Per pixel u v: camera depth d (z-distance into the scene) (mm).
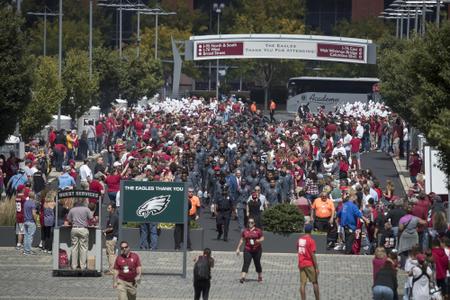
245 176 84375
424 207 63938
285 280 59531
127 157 90625
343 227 68125
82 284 57125
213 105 167250
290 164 84438
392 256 47594
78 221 58969
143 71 173500
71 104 125750
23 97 80000
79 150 111188
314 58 175625
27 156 85688
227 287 57156
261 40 175375
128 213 59750
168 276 60156
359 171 84688
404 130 120125
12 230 68750
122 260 49406
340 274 61625
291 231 68438
